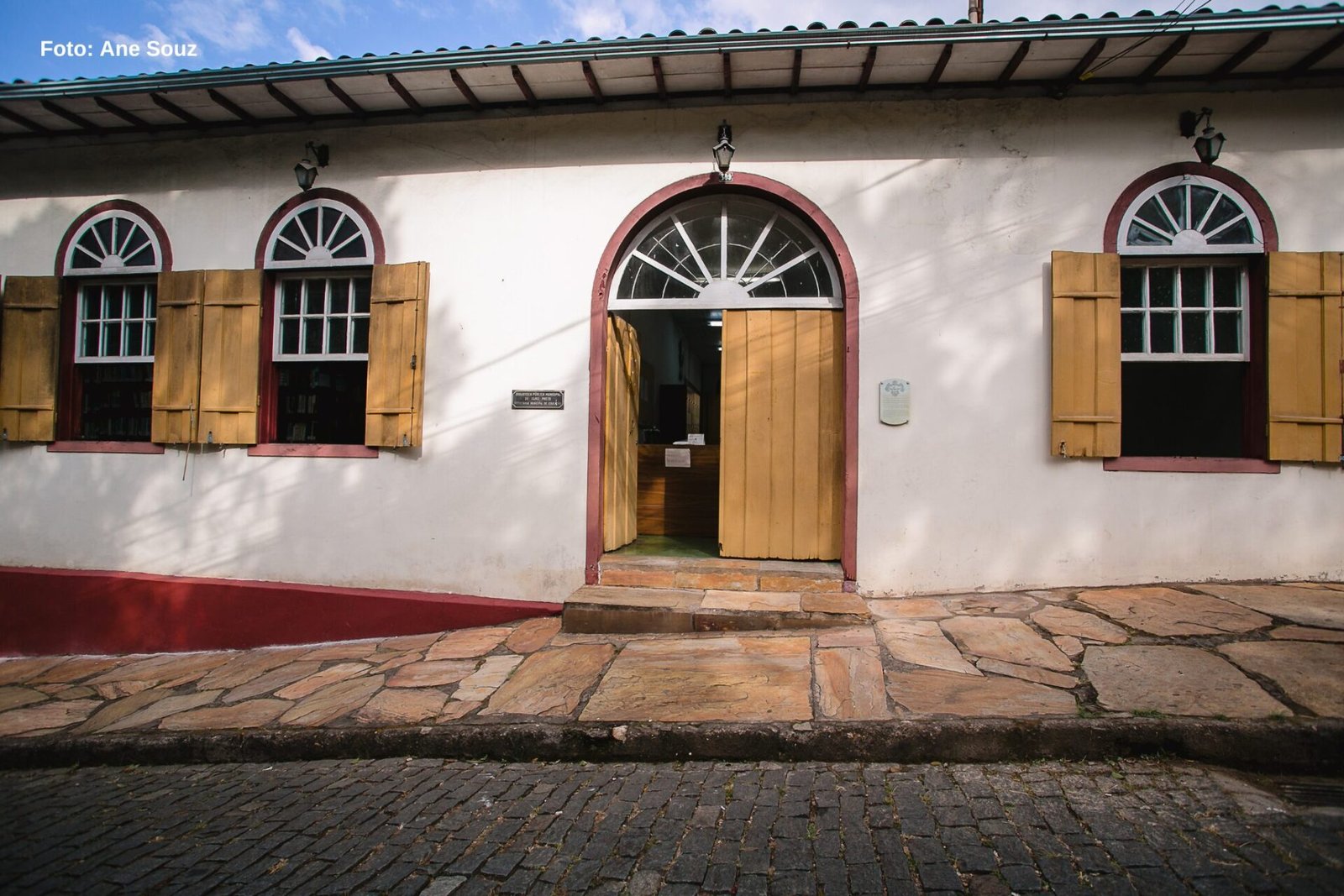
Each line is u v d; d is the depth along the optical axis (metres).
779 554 5.52
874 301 5.32
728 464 5.59
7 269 6.39
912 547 5.24
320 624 5.65
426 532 5.66
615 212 5.59
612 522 5.87
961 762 3.32
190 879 2.69
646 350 7.80
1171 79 5.13
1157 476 5.14
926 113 5.34
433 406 5.69
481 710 4.00
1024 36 4.56
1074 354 5.12
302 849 2.88
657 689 3.98
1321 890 2.29
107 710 4.62
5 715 4.62
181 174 6.15
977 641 4.32
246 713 4.29
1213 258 5.23
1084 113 5.26
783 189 5.41
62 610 5.96
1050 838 2.66
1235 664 3.74
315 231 5.94
